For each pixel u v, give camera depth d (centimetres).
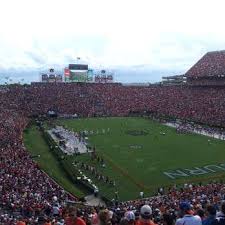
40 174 5241
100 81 16175
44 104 12131
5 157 5691
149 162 6656
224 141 8275
